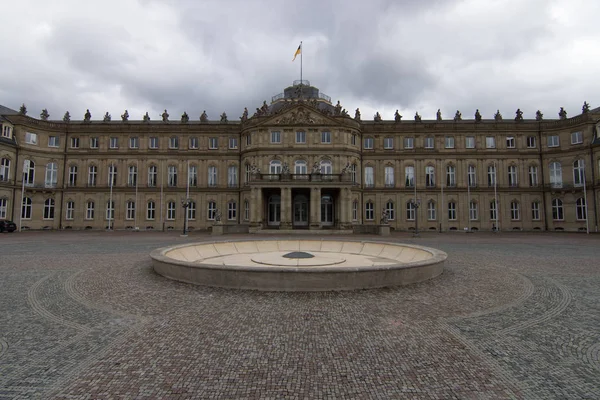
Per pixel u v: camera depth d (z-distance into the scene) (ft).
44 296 40.01
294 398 18.90
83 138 199.72
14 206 179.52
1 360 23.48
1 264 63.16
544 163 194.39
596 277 52.16
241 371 21.94
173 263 47.88
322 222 183.52
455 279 49.65
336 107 195.42
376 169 199.52
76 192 196.44
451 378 21.27
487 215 194.90
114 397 18.94
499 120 206.18
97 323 30.89
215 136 201.57
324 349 25.31
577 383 20.77
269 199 183.01
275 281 41.47
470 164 198.29
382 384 20.48
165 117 212.64
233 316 32.65
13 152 179.83
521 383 20.77
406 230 195.42
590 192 176.24
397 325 30.42
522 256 76.95
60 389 19.77
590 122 178.09
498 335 28.30
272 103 221.66
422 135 200.44
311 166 184.85
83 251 84.58
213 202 198.08
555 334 28.60
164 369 22.18
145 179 198.08
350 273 41.91
